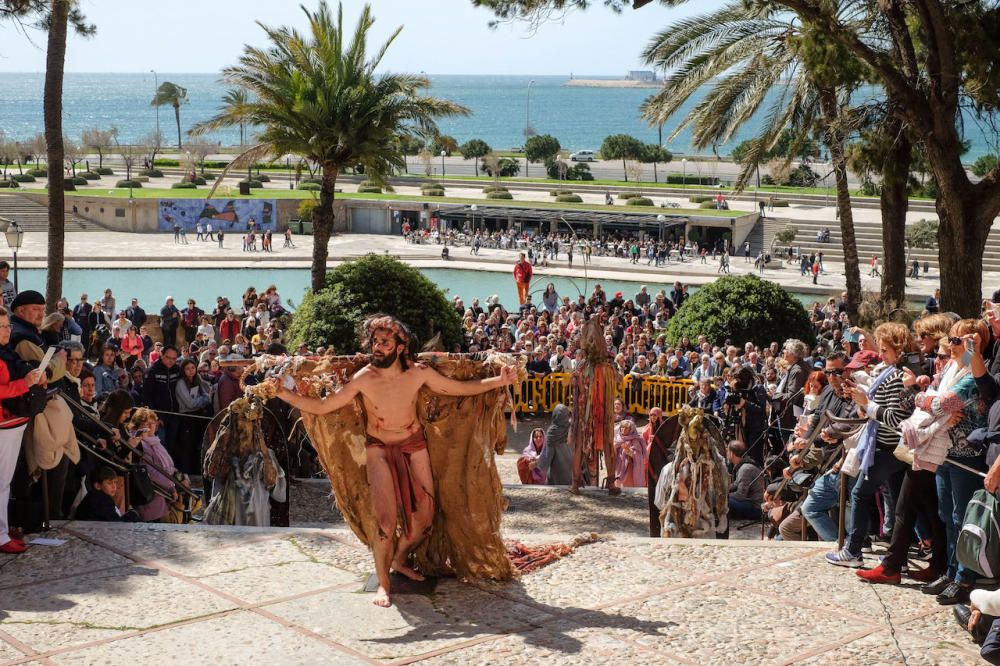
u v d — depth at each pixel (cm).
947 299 1670
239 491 826
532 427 1853
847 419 621
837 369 729
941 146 1609
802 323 2172
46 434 632
